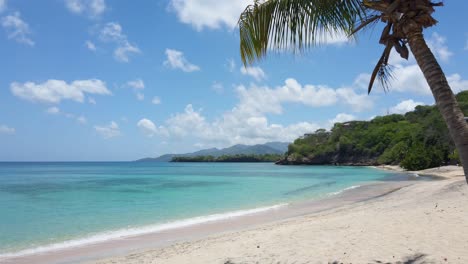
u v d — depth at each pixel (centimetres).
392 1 470
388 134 10962
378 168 8831
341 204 2006
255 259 811
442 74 434
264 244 945
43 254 1075
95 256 1034
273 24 550
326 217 1435
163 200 2545
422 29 454
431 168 6031
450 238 832
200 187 3762
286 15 545
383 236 902
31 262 991
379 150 11012
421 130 8106
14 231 1448
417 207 1363
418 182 3428
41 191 3394
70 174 7694
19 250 1128
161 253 987
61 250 1121
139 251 1063
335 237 940
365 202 1981
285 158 14300
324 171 7669
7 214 1927
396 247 794
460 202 1350
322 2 524
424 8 443
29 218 1784
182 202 2406
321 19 534
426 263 677
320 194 2694
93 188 3744
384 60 513
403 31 461
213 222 1575
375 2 484
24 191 3388
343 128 13062
